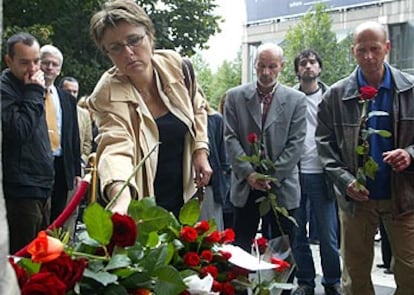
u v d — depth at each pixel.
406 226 3.97
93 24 2.73
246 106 4.87
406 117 3.98
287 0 32.34
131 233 1.72
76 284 1.58
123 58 2.69
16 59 4.11
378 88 4.02
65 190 4.82
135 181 2.68
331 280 5.30
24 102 4.09
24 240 4.18
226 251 2.05
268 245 2.25
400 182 3.95
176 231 2.00
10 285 1.01
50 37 14.90
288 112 4.84
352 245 4.12
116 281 1.65
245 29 34.66
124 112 2.68
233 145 4.82
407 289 4.05
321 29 24.98
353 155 4.05
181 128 2.85
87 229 1.72
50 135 4.72
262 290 2.04
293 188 4.77
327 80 24.48
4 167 4.10
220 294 1.99
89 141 6.45
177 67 2.91
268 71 4.82
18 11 15.77
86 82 15.80
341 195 4.12
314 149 5.32
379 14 26.86
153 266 1.72
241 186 4.80
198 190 2.98
